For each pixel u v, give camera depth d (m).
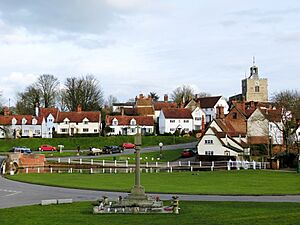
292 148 94.12
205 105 163.75
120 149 108.06
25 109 172.62
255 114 105.44
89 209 34.72
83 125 146.88
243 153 94.75
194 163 85.38
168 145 120.12
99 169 80.44
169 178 62.12
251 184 53.75
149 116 150.12
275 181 57.31
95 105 171.38
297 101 102.25
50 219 29.84
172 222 27.31
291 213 28.20
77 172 76.44
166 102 181.38
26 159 81.62
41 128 144.12
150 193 44.97
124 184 54.91
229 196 42.53
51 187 52.06
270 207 33.31
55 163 84.25
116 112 167.00
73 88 170.75
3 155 100.44
